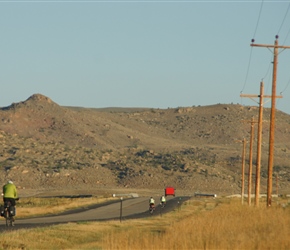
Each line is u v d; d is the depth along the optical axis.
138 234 60.84
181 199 195.88
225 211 93.00
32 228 68.62
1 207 70.44
